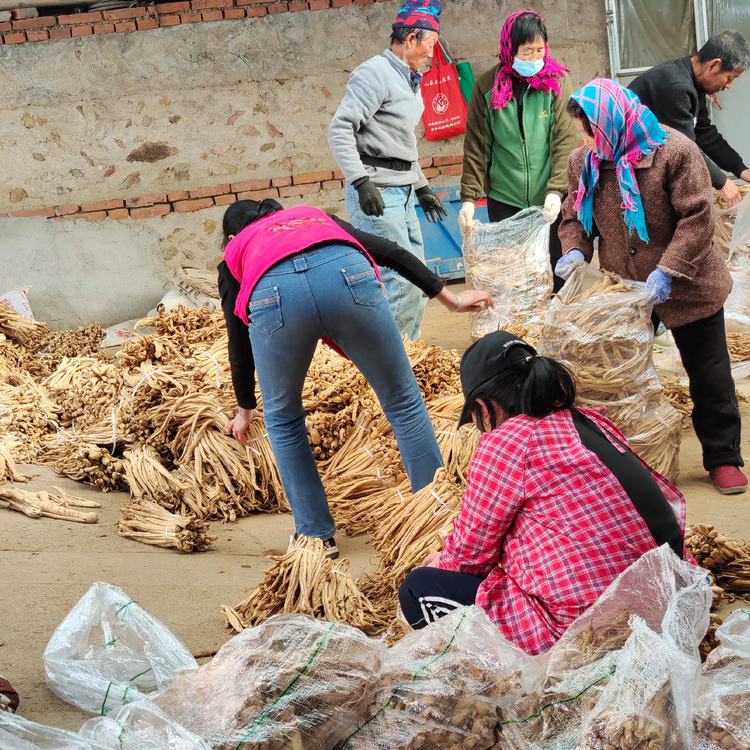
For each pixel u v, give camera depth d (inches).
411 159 256.1
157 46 363.6
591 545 101.5
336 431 193.6
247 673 92.7
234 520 179.9
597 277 180.7
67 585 144.7
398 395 153.4
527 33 246.2
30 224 364.8
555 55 383.9
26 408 223.5
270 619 97.3
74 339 306.0
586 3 380.5
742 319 252.8
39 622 131.0
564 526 102.0
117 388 215.8
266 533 173.3
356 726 92.8
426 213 270.8
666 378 232.1
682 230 162.7
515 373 106.4
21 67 357.4
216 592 143.3
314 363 215.6
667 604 98.8
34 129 361.7
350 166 242.5
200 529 162.7
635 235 170.1
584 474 102.7
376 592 140.3
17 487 187.6
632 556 102.0
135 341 225.5
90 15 358.6
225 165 375.6
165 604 138.7
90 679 106.0
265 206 155.2
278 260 140.4
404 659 97.3
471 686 94.7
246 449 184.9
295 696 90.9
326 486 182.4
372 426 194.5
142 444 195.8
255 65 370.6
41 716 105.0
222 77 369.4
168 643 111.4
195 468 184.7
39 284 364.2
